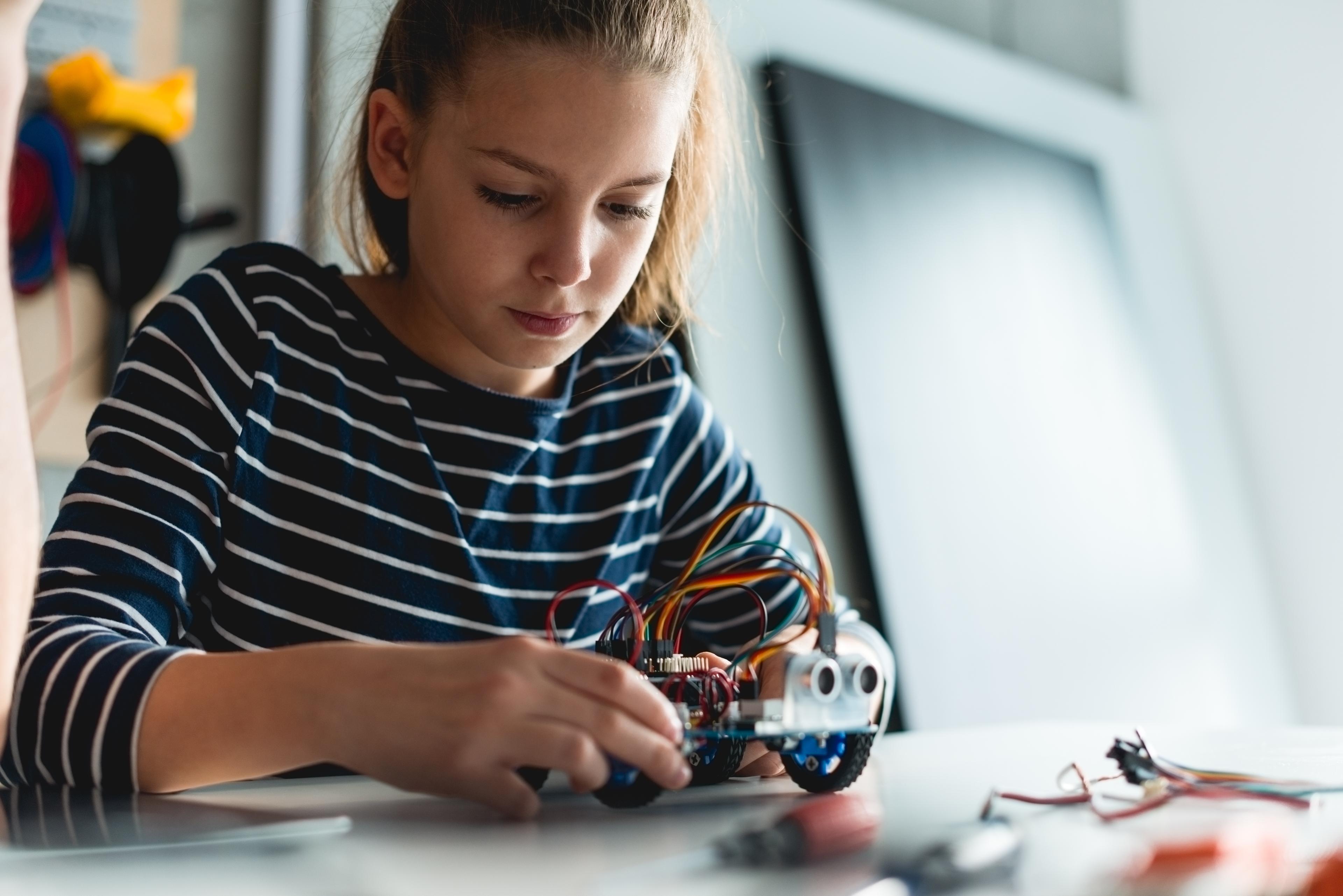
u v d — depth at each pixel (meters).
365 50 1.04
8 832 0.46
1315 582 2.88
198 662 0.58
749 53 2.33
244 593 0.84
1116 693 2.50
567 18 0.74
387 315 0.96
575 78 0.74
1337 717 2.83
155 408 0.80
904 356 2.38
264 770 0.55
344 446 0.89
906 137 2.56
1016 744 0.80
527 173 0.75
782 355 2.24
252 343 0.87
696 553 0.71
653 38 0.76
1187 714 2.63
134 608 0.69
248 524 0.84
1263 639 2.87
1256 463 2.99
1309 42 2.87
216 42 1.82
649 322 1.07
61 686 0.59
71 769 0.58
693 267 1.16
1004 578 2.38
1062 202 2.84
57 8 1.69
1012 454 2.50
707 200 1.03
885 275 2.41
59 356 1.66
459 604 0.91
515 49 0.74
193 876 0.39
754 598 0.94
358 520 0.89
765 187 2.30
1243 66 3.00
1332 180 2.83
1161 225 3.06
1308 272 2.88
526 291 0.78
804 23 2.44
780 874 0.39
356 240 1.03
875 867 0.40
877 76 2.55
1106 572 2.58
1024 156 2.81
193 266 1.78
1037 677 2.37
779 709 0.56
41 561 0.71
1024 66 2.88
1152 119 3.17
